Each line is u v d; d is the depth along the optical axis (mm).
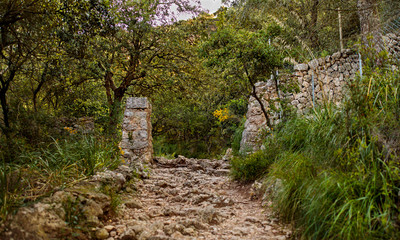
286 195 3377
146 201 4531
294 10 12172
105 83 12898
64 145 4750
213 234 3141
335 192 2928
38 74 6422
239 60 6898
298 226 3061
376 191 2834
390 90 4012
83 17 5387
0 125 4895
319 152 4195
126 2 11297
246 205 4297
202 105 21375
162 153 13172
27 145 4531
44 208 2699
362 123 3637
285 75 8258
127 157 7258
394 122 3455
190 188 5484
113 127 9758
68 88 9930
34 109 6598
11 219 2449
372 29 6754
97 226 3061
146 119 7988
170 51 13281
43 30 5055
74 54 5977
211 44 7113
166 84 13586
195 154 19656
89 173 4211
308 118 5836
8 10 4293
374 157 3320
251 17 12656
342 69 9438
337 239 2584
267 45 6996
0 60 5582
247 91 7527
